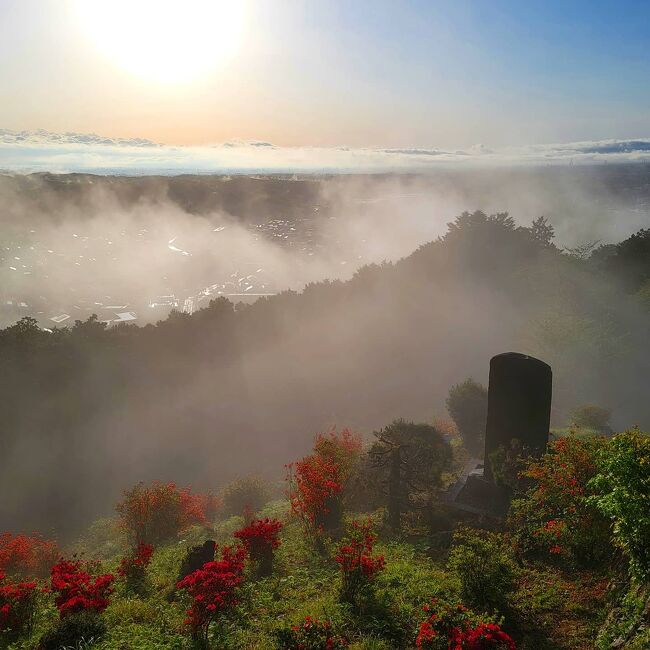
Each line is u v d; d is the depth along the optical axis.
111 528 17.72
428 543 10.06
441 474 12.80
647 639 5.70
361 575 8.08
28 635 7.76
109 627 7.52
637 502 6.20
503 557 8.04
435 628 6.48
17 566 13.03
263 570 9.47
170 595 8.87
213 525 14.64
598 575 7.92
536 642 6.73
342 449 12.81
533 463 9.97
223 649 6.93
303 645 6.73
